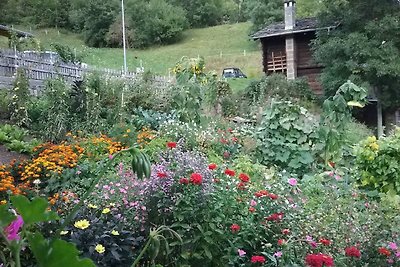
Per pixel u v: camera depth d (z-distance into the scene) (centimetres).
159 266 308
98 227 331
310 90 1903
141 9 4581
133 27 4541
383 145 612
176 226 351
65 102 937
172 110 1017
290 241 347
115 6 4612
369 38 1712
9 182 493
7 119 976
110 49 4306
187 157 428
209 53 4075
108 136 830
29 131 888
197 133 779
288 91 1830
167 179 372
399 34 1675
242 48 4206
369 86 1700
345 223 418
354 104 666
